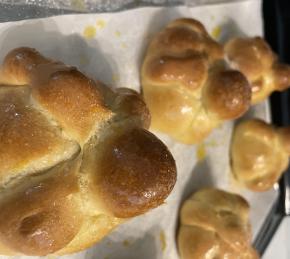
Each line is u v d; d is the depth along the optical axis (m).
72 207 0.17
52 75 0.18
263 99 0.29
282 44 0.31
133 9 0.24
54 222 0.17
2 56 0.20
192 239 0.25
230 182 0.29
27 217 0.16
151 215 0.25
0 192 0.17
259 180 0.28
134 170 0.17
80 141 0.18
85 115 0.18
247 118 0.30
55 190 0.17
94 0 0.23
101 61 0.23
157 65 0.23
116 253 0.24
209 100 0.24
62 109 0.17
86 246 0.19
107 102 0.19
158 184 0.17
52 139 0.17
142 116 0.19
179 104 0.24
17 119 0.17
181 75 0.23
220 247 0.25
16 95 0.18
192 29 0.25
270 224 0.31
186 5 0.27
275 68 0.28
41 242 0.16
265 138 0.28
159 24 0.26
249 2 0.29
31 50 0.19
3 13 0.20
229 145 0.29
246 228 0.26
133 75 0.25
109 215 0.18
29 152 0.17
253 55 0.27
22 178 0.17
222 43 0.29
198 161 0.27
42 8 0.21
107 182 0.17
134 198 0.17
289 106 0.31
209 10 0.28
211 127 0.25
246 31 0.30
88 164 0.17
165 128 0.24
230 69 0.25
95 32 0.23
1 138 0.17
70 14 0.22
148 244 0.25
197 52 0.24
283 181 0.31
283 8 0.31
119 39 0.24
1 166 0.17
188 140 0.25
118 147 0.17
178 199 0.26
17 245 0.16
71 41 0.22
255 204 0.30
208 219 0.25
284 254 0.31
